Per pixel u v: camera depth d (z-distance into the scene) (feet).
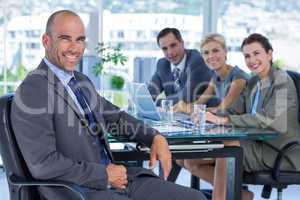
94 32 16.65
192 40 17.16
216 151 7.61
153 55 16.84
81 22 6.89
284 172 8.89
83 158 6.49
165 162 7.11
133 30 16.84
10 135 6.22
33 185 6.17
